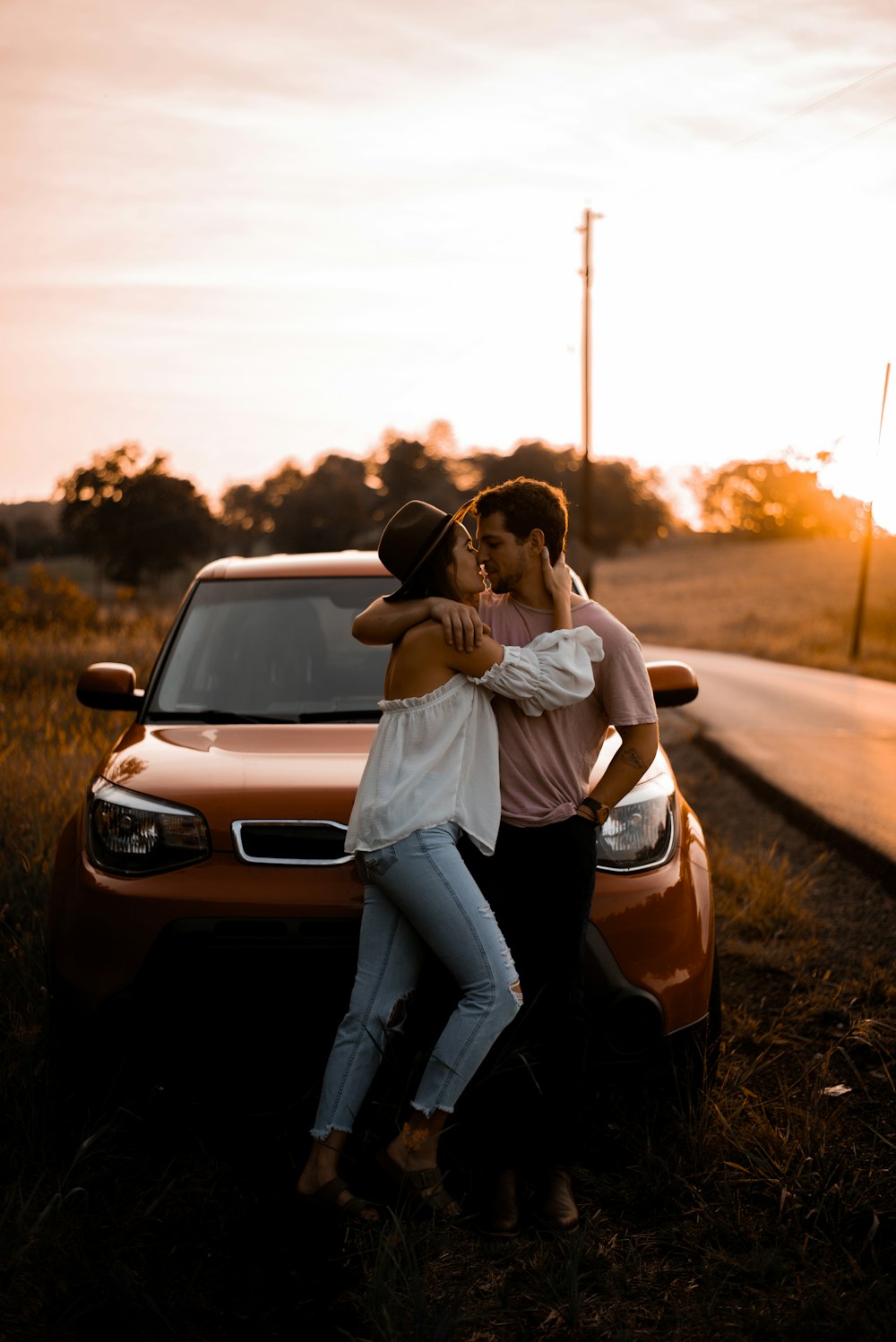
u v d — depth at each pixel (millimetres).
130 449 83500
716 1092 3646
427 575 3068
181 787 3572
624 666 3064
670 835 3570
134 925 3346
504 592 3188
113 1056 3416
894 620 41719
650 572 106438
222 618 4750
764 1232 3016
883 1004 4594
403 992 3117
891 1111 3678
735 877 6195
